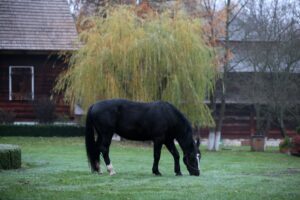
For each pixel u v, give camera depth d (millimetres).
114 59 23953
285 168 16391
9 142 24078
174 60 23953
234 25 34969
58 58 30000
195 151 13156
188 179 12203
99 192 10133
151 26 24406
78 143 24781
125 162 17344
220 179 12328
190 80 24125
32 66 29922
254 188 10906
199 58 24297
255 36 32531
